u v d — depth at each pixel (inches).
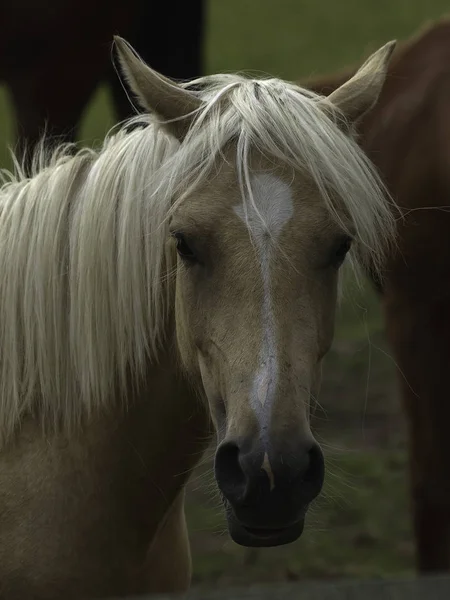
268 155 151.7
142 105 163.3
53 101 388.8
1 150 563.5
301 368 144.0
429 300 262.7
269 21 905.5
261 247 146.2
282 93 157.2
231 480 141.4
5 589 167.6
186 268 153.9
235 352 144.0
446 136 261.9
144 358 169.0
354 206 153.7
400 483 342.3
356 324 475.2
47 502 168.9
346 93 167.2
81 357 169.8
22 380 173.2
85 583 170.9
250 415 139.3
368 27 880.3
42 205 173.3
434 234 260.1
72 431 171.0
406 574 289.9
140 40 407.2
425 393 265.3
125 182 168.2
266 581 287.3
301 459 137.9
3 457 172.4
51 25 376.2
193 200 150.6
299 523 142.7
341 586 117.7
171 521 182.2
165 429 172.1
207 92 167.0
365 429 378.0
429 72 276.1
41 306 170.4
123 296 167.8
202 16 411.8
